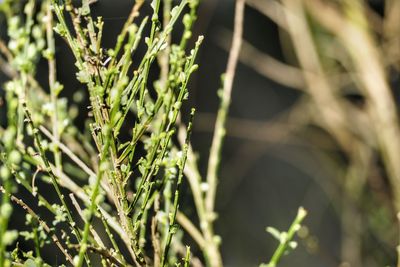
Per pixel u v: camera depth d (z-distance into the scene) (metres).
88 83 0.58
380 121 1.13
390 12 1.24
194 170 0.72
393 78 1.28
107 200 0.70
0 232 0.53
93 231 0.60
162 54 0.71
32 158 0.64
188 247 0.59
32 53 0.62
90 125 0.58
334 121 1.27
